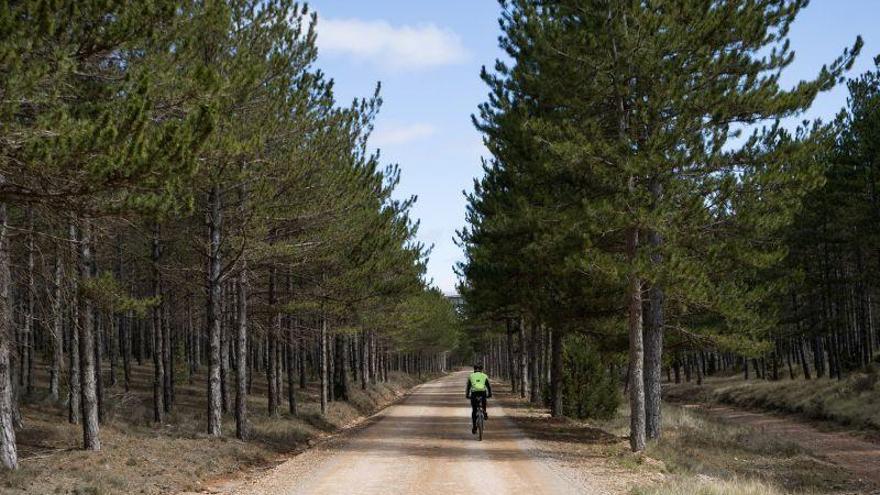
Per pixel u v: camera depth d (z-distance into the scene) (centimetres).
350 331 2911
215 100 977
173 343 4081
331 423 2886
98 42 941
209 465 1555
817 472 2086
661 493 1138
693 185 1802
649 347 2100
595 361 3064
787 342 5975
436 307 6619
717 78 1888
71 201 960
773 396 4522
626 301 2348
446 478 1366
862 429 3145
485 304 2784
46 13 870
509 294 2680
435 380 10694
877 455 2544
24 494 1086
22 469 1266
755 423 3791
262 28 1814
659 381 2095
